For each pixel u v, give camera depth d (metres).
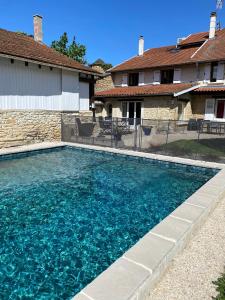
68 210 6.41
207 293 3.07
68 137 15.50
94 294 2.75
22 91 13.53
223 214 5.47
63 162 11.49
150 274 3.07
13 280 3.78
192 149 11.45
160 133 12.95
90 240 4.96
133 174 9.72
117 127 13.39
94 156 12.72
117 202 6.97
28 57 12.99
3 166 10.69
